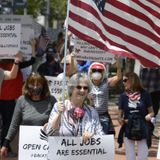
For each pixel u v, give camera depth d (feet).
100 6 36.65
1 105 56.90
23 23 56.54
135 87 47.65
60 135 33.76
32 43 56.24
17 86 57.11
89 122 33.76
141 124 46.83
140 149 46.91
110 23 37.50
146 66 38.11
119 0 37.50
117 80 49.85
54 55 75.20
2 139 56.59
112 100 113.60
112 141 33.99
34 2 185.16
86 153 33.81
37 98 39.45
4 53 47.83
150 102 47.65
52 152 33.45
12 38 47.83
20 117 39.52
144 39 37.78
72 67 48.73
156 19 37.70
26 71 65.31
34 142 36.45
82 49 45.29
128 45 37.63
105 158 33.99
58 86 49.85
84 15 36.22
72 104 33.83
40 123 38.91
